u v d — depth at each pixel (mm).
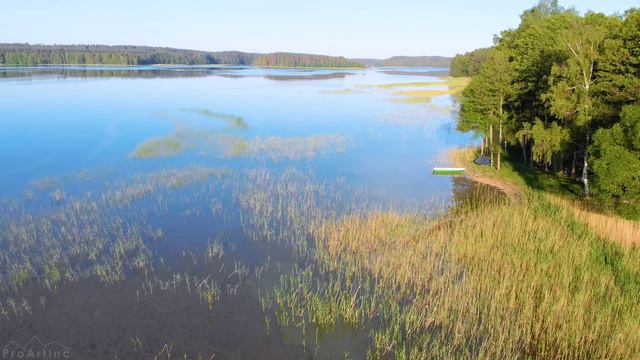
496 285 20094
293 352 16688
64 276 21609
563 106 32906
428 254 22859
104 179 37469
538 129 34625
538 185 37781
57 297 19875
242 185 36656
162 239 26219
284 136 57688
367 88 133625
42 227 27094
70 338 17250
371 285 21156
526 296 18922
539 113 40781
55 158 44531
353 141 55219
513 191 36438
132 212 30234
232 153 47094
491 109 41906
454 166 44250
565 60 36500
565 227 25547
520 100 43875
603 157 26266
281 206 31875
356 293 20109
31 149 48094
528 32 51219
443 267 22344
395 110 84500
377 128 65438
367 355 16453
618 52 29875
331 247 24516
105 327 17938
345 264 23156
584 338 16453
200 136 54812
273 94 112188
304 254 24422
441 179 40062
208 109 81125
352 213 30031
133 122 65000
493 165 43656
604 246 23594
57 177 37719
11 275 21422
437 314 18500
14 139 52938
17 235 25688
